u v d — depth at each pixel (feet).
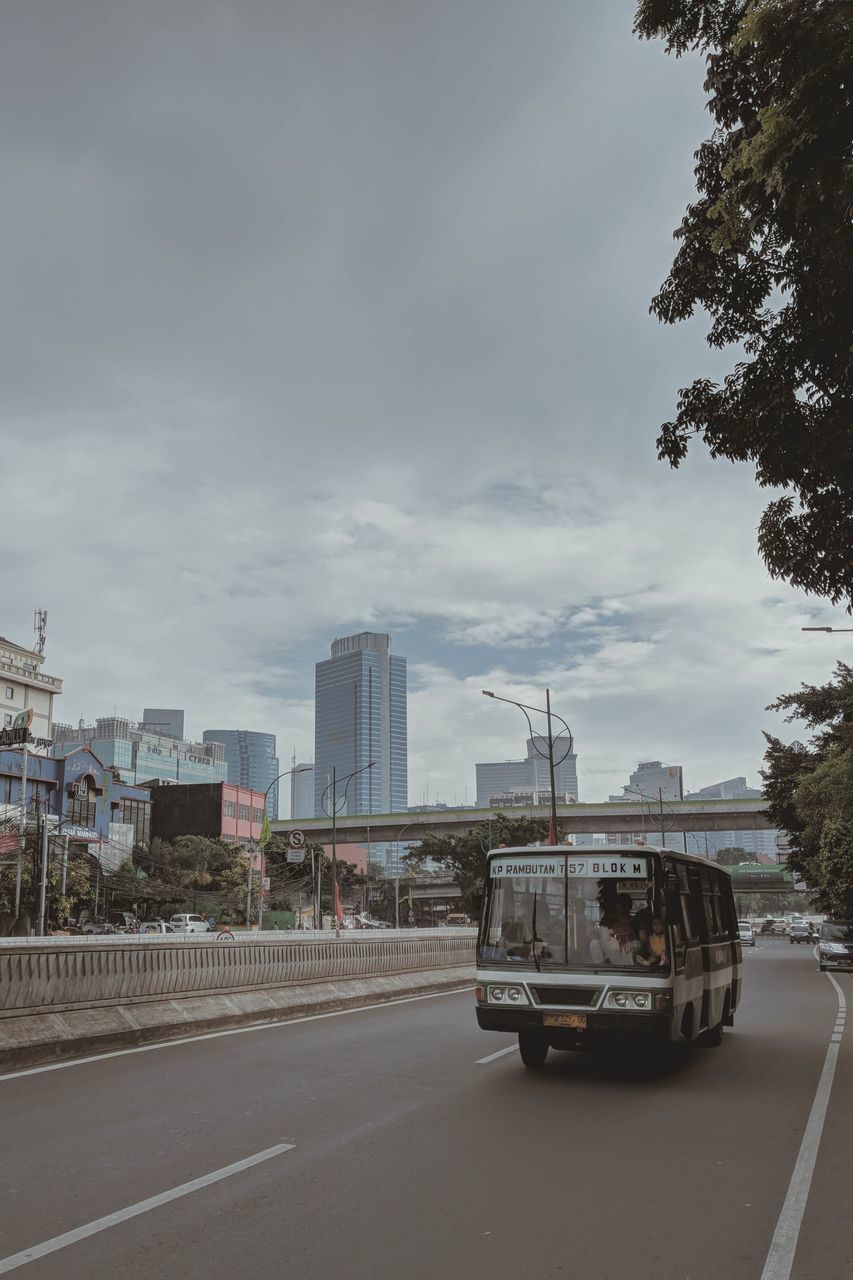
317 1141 23.76
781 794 158.51
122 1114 26.78
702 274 32.58
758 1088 32.40
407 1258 15.94
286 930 228.22
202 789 294.87
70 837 195.31
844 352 29.40
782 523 33.76
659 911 33.40
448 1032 46.88
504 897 35.32
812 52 23.08
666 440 34.32
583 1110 28.09
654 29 30.89
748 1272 15.61
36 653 307.58
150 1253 16.07
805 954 159.84
